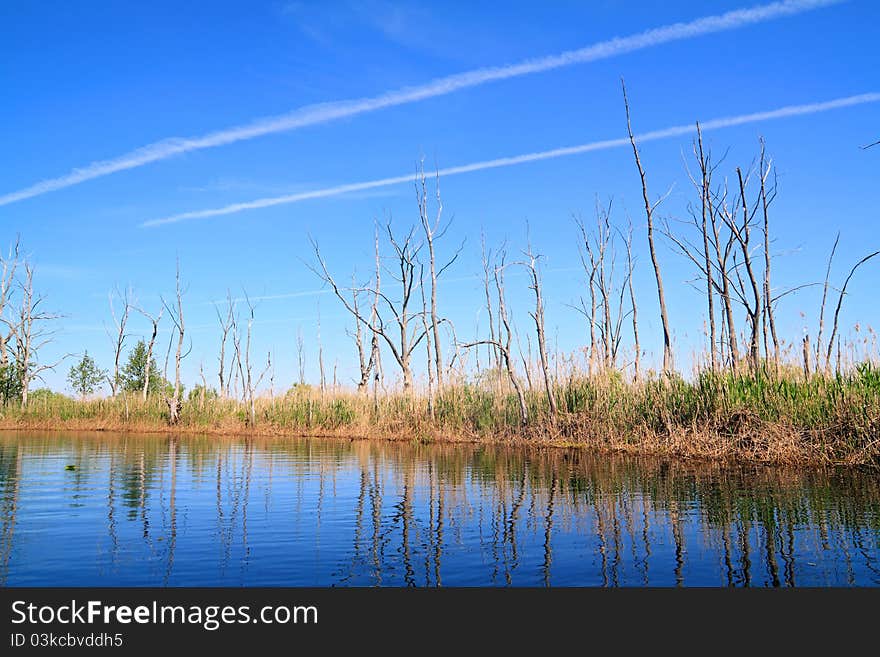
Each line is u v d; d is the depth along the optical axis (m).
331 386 33.97
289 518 8.97
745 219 21.98
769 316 21.64
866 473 13.09
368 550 7.15
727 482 12.03
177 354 39.22
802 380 16.31
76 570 6.41
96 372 51.69
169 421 37.62
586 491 11.22
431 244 32.41
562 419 23.12
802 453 14.68
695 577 6.06
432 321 32.69
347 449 22.08
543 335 26.34
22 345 46.34
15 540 7.64
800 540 7.34
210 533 8.03
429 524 8.53
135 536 7.86
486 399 27.17
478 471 14.60
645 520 8.58
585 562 6.59
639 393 20.34
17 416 41.50
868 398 14.25
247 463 16.61
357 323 41.50
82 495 11.16
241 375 38.62
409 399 29.20
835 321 19.72
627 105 24.53
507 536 7.76
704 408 18.05
